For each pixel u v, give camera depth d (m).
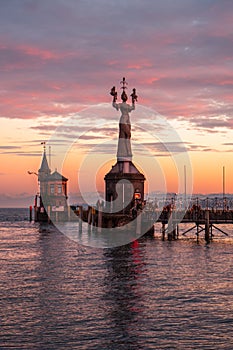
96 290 31.16
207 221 59.16
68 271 37.97
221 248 53.38
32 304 27.75
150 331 23.30
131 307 27.11
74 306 27.33
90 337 22.53
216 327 23.86
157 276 35.81
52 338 22.42
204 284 33.00
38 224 105.62
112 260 43.91
